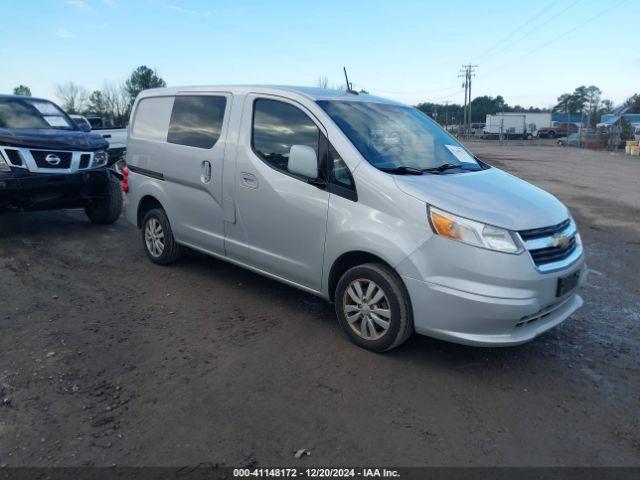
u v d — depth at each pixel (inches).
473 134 2938.0
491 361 158.7
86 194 301.3
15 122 301.3
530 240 142.9
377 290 155.3
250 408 131.0
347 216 158.1
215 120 203.0
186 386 140.1
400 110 203.8
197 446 116.2
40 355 153.6
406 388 142.3
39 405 129.0
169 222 227.9
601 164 936.9
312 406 132.6
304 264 173.3
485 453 117.2
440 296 141.4
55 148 278.7
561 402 138.5
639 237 331.0
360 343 162.4
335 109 176.6
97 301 197.5
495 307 137.1
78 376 143.2
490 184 166.6
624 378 151.9
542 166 876.6
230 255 202.1
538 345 171.0
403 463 113.0
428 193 147.0
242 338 169.8
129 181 245.4
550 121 2859.3
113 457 111.9
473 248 138.4
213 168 199.2
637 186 598.5
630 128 1663.4
